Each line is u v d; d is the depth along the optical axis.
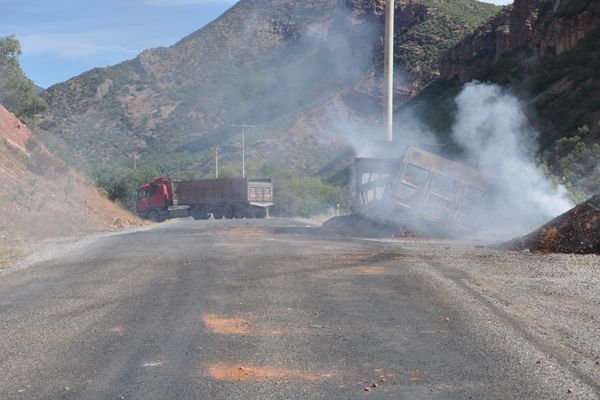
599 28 64.25
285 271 12.35
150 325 7.83
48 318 8.34
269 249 16.78
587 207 16.31
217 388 5.53
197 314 8.44
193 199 57.06
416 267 12.83
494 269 12.61
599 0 65.94
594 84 53.38
